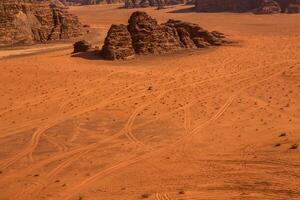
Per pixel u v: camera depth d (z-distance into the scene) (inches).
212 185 938.1
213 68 2126.0
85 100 1615.4
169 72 2027.6
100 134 1301.7
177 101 1619.1
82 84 1785.2
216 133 1283.2
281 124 1338.6
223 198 876.0
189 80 1905.8
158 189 933.2
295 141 1144.2
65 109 1524.4
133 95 1685.5
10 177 1032.8
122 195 914.1
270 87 1785.2
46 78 1822.1
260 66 2170.3
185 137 1259.2
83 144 1226.6
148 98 1652.3
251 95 1684.3
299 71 2032.5
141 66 2113.7
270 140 1187.3
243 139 1217.4
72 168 1071.6
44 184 989.8
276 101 1594.5
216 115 1455.5
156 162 1090.1
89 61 2150.6
